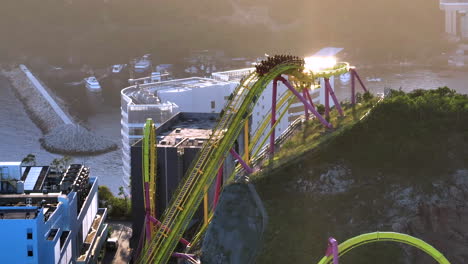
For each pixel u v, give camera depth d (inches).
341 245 6456.7
